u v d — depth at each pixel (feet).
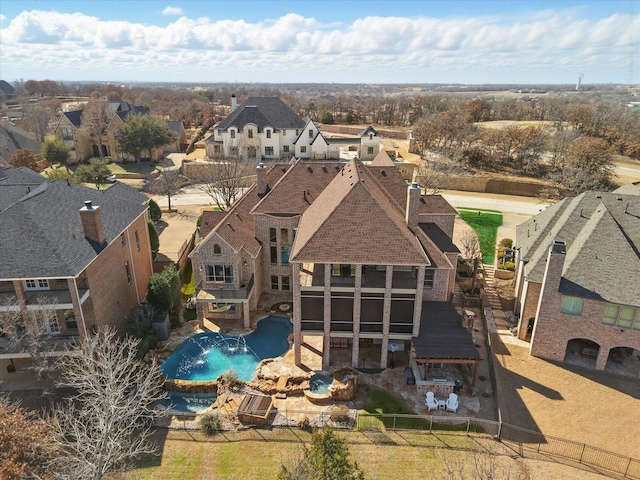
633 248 112.57
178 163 310.24
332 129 455.22
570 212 129.80
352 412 95.55
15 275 92.99
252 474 80.38
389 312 104.63
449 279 128.16
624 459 81.15
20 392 102.37
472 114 493.36
